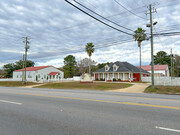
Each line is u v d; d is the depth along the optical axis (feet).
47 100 34.53
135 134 14.66
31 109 25.63
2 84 131.13
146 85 84.12
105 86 83.61
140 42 116.26
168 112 22.70
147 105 27.86
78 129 16.19
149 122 18.12
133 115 21.17
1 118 20.72
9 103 31.27
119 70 133.08
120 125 17.17
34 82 131.03
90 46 129.90
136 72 132.57
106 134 14.75
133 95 44.93
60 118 20.21
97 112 22.99
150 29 65.72
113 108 25.57
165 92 56.85
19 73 187.73
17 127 17.16
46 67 175.01
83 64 203.10
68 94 46.80
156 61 246.88
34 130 16.19
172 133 14.80
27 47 118.01
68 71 208.85
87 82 105.60
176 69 198.39
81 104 29.30
